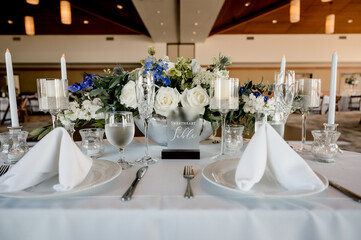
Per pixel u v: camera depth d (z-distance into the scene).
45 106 0.96
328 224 0.53
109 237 0.55
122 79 1.05
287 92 0.98
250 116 1.18
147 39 10.99
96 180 0.66
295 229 0.54
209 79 1.04
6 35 10.70
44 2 7.38
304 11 8.22
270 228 0.54
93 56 11.07
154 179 0.73
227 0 7.20
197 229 0.54
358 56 11.02
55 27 9.81
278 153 0.64
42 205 0.56
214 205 0.56
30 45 10.87
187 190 0.63
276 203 0.57
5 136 0.93
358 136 4.91
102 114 1.08
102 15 8.44
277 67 11.26
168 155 0.98
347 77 11.45
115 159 1.00
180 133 1.03
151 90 0.91
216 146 1.24
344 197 0.60
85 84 1.10
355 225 0.53
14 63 10.91
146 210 0.54
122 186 0.68
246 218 0.54
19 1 7.26
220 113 1.09
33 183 0.62
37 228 0.55
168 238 0.55
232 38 11.01
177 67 1.06
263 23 9.44
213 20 7.38
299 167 0.62
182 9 6.47
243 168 0.61
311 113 9.33
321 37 10.98
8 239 0.55
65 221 0.54
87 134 1.04
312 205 0.56
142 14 7.14
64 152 0.63
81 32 10.56
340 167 0.85
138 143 1.33
